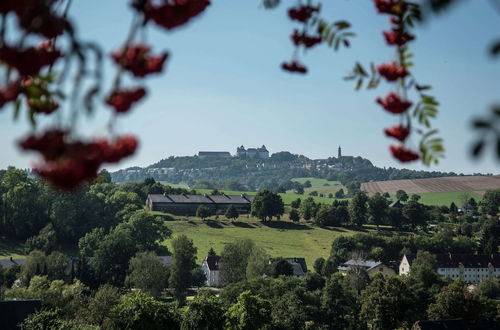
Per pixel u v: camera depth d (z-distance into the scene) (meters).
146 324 59.62
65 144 4.32
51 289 81.38
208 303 66.38
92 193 177.12
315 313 89.44
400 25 6.74
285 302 85.00
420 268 109.56
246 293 71.94
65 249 154.38
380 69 6.76
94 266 115.56
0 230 154.75
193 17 4.82
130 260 110.00
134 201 185.00
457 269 164.38
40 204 159.75
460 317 88.00
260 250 118.56
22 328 60.59
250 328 70.19
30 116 5.13
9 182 160.88
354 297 95.81
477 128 3.67
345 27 6.98
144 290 104.38
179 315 67.50
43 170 4.31
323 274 150.00
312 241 183.00
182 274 113.88
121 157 4.57
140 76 4.79
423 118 6.65
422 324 80.81
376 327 86.19
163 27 4.82
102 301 71.31
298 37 7.16
